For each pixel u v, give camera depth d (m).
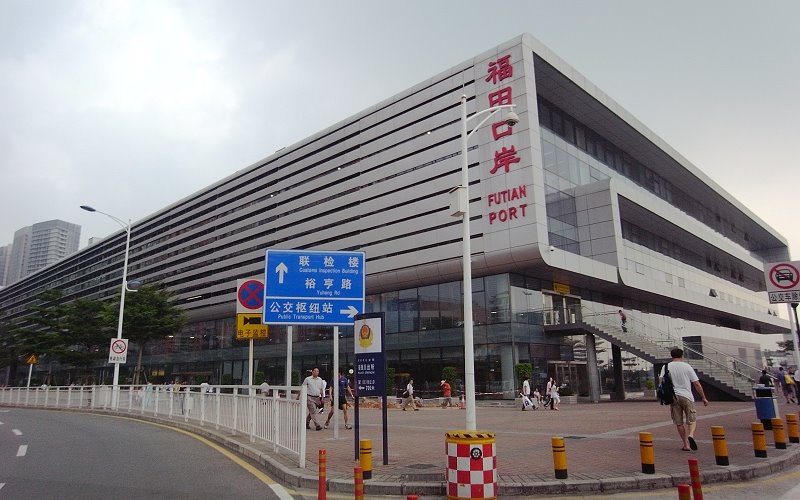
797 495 7.30
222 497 7.34
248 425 13.04
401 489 7.58
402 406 28.78
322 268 13.23
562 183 36.53
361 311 13.19
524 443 12.12
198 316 59.34
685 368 10.53
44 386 32.34
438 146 36.09
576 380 35.94
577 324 33.72
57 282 100.12
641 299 44.97
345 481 7.75
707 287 55.56
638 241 44.00
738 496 7.26
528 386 27.05
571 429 15.09
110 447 12.62
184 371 61.94
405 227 37.16
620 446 11.28
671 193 52.50
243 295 15.84
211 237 58.47
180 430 16.50
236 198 55.50
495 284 33.41
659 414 19.95
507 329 32.25
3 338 72.94
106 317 41.94
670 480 7.85
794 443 11.23
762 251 77.31
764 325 68.44
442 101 36.38
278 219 48.94
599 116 39.34
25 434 15.68
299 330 47.62
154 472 9.27
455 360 34.62
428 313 36.69
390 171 38.97
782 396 30.56
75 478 8.75
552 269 32.47
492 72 33.59
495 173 32.53
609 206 36.47
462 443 6.96
